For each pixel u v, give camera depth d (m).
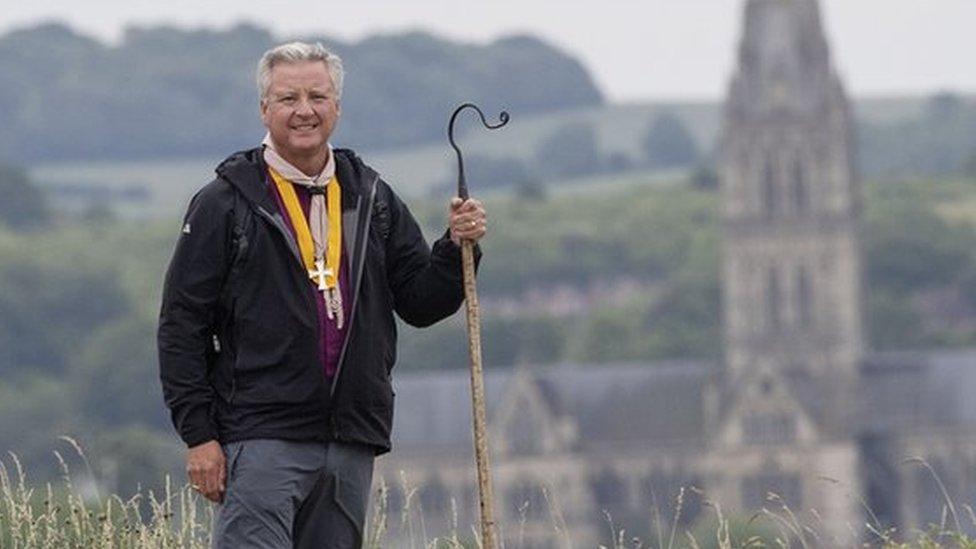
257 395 23.86
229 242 23.98
